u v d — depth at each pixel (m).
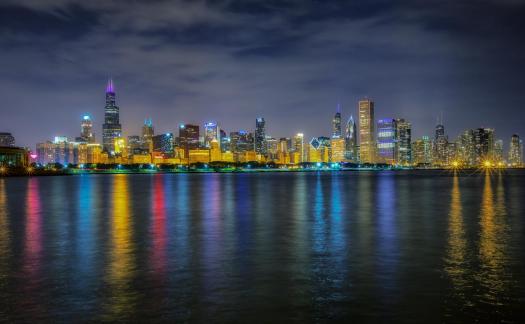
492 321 17.17
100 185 145.75
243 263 26.50
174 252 29.78
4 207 63.88
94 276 23.48
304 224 44.06
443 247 31.33
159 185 145.38
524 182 166.50
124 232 38.78
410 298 19.73
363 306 18.77
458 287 21.31
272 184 152.75
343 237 35.91
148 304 19.05
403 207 62.75
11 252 29.86
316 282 22.33
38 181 190.00
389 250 30.36
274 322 17.16
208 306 18.81
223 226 42.62
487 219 48.12
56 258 27.92
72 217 50.59
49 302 19.30
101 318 17.50
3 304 19.06
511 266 25.52
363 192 101.31
